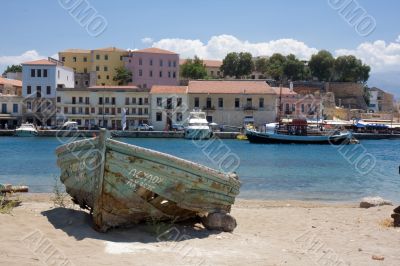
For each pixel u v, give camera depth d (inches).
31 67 3501.5
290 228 514.0
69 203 584.1
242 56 5428.2
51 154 1860.2
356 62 5536.4
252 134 2785.4
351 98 5147.6
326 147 2571.4
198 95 3435.0
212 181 444.8
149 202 434.3
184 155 1930.4
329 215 609.3
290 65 5492.1
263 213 617.0
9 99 3452.3
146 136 3174.2
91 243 381.1
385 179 1207.6
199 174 434.0
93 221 425.4
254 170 1373.0
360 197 885.2
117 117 3467.0
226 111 3444.9
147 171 411.2
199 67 5000.0
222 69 5492.1
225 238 439.8
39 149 2139.5
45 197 707.4
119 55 4478.3
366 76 5605.3
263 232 486.6
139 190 416.2
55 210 493.4
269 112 3449.8
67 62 4613.7
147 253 368.5
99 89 3476.9
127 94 3484.3
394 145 2935.5
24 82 3506.4
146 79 4409.5
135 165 407.5
